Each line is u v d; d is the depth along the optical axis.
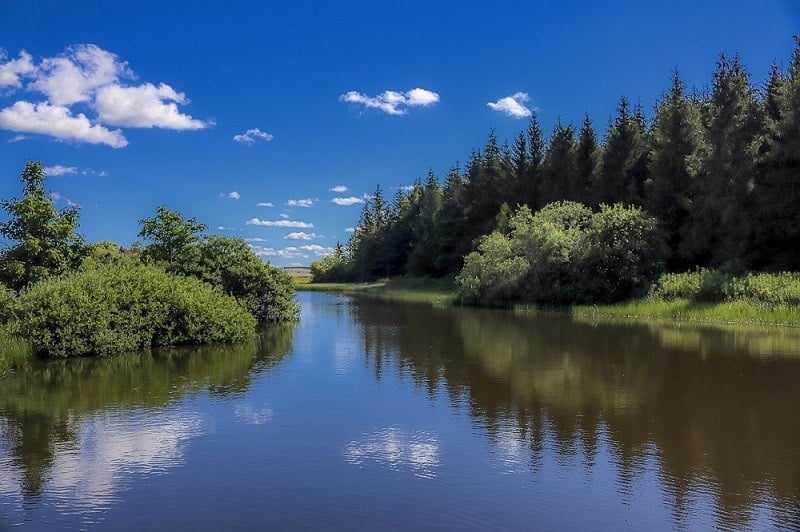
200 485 5.99
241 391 10.17
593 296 29.83
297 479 6.14
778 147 28.53
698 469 6.41
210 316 16.56
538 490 5.84
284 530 5.03
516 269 33.16
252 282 22.94
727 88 30.83
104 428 7.93
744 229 29.41
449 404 9.22
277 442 7.32
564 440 7.39
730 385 10.48
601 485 5.96
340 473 6.30
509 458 6.75
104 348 14.38
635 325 21.52
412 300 43.69
